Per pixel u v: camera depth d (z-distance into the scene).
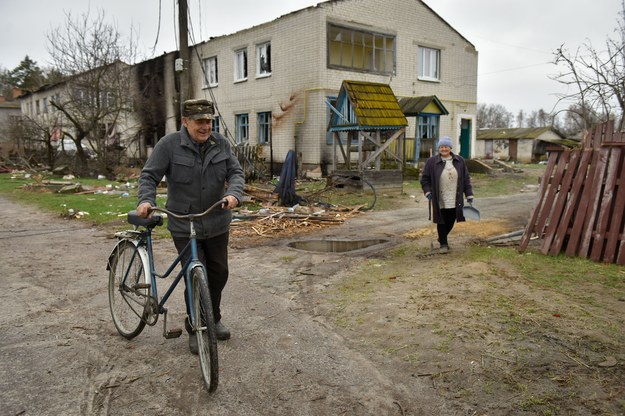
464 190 7.05
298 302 5.11
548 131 42.88
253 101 22.70
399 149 16.53
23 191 17.16
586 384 3.21
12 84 67.25
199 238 3.69
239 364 3.67
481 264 6.18
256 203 12.53
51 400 3.17
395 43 21.56
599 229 6.24
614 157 6.23
